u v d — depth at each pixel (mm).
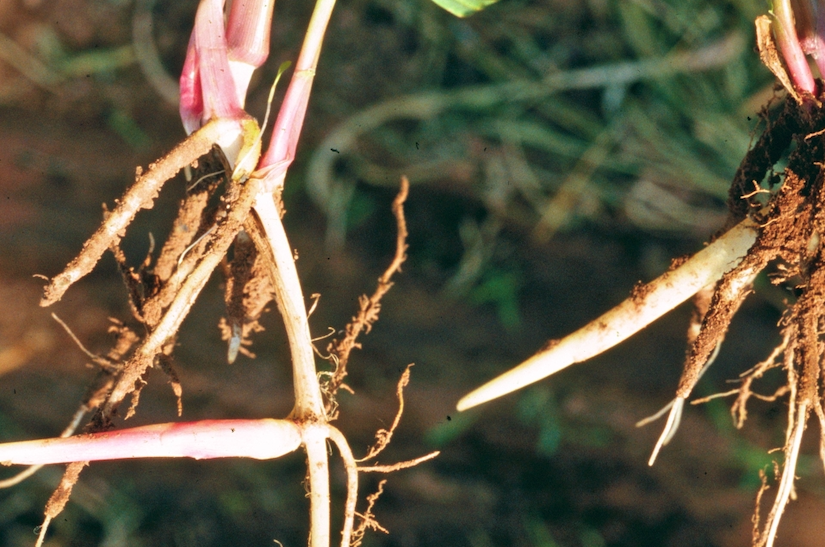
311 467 505
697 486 653
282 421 504
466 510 675
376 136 759
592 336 509
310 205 740
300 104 502
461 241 738
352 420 680
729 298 501
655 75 740
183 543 677
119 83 778
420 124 766
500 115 763
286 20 762
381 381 682
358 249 733
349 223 739
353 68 767
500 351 694
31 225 710
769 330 679
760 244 500
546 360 510
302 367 506
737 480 648
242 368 677
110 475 711
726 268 506
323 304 702
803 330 498
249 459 716
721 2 726
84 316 685
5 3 776
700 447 662
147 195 495
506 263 730
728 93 726
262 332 690
